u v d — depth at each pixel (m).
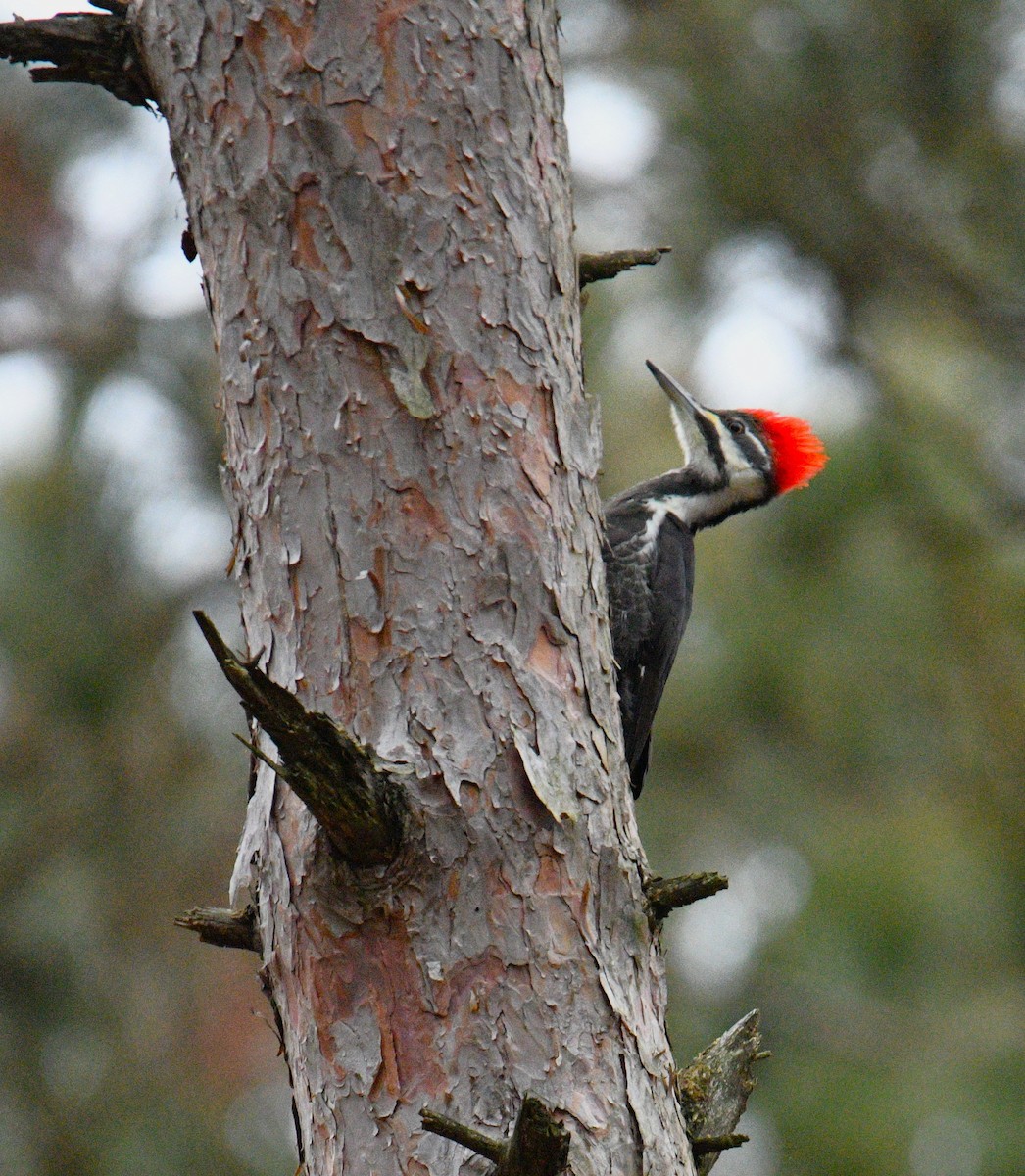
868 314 11.87
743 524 12.95
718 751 13.30
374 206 5.41
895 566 12.34
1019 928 11.74
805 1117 11.24
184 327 12.24
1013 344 11.83
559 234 5.74
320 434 5.33
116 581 12.33
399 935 4.92
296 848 5.02
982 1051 11.50
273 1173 11.35
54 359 12.27
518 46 5.70
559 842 5.09
